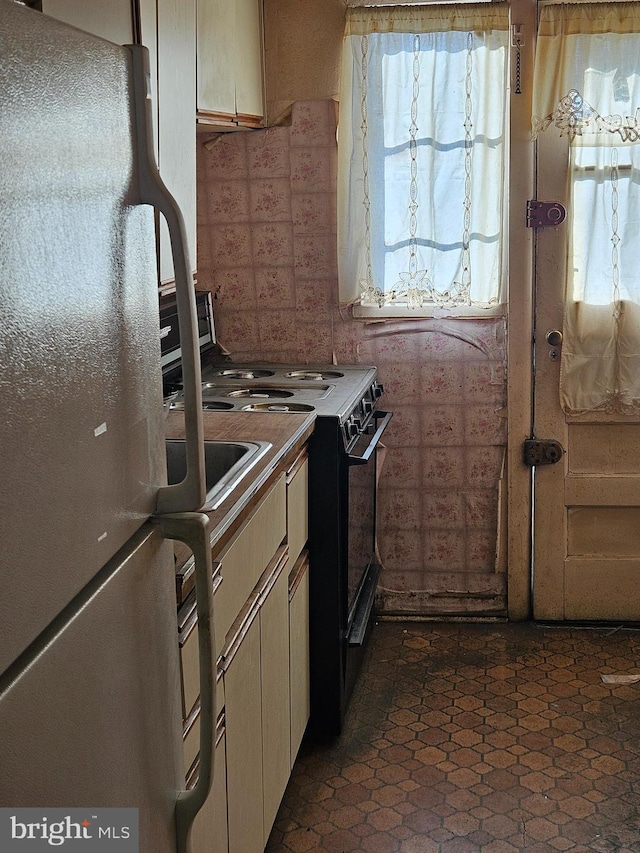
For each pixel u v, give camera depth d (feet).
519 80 10.28
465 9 10.22
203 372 10.79
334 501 8.43
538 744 8.69
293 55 10.68
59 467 2.54
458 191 10.59
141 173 3.22
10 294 2.25
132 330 3.17
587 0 9.96
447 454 11.34
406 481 11.46
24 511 2.32
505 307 10.88
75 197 2.65
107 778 2.89
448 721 9.16
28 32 2.35
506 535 11.42
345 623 8.85
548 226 10.54
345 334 11.25
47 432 2.46
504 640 11.00
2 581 2.21
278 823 7.62
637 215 10.34
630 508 11.07
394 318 11.10
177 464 7.27
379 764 8.45
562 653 10.60
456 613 11.64
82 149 2.71
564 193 10.44
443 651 10.75
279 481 7.11
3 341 2.21
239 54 9.56
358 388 9.71
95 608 2.79
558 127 10.15
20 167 2.30
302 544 8.18
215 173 11.07
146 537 3.29
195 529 3.44
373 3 10.32
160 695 3.48
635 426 10.89
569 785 8.03
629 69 10.02
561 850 7.17
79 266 2.68
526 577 11.39
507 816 7.63
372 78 10.41
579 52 10.01
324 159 10.86
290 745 7.67
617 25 9.93
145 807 3.29
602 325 10.65
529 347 10.85
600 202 10.38
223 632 5.46
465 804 7.80
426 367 11.17
